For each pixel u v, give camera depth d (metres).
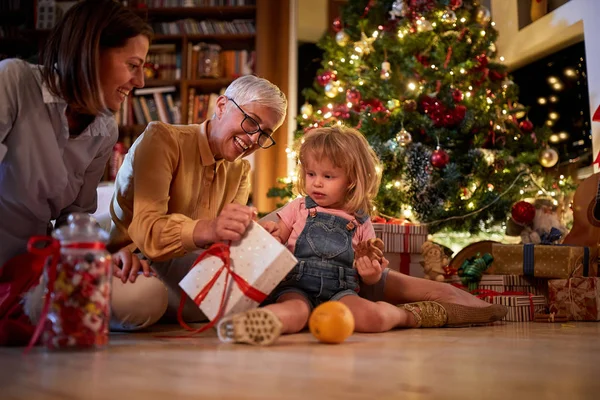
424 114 3.41
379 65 3.55
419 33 3.49
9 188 1.48
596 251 2.59
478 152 3.30
